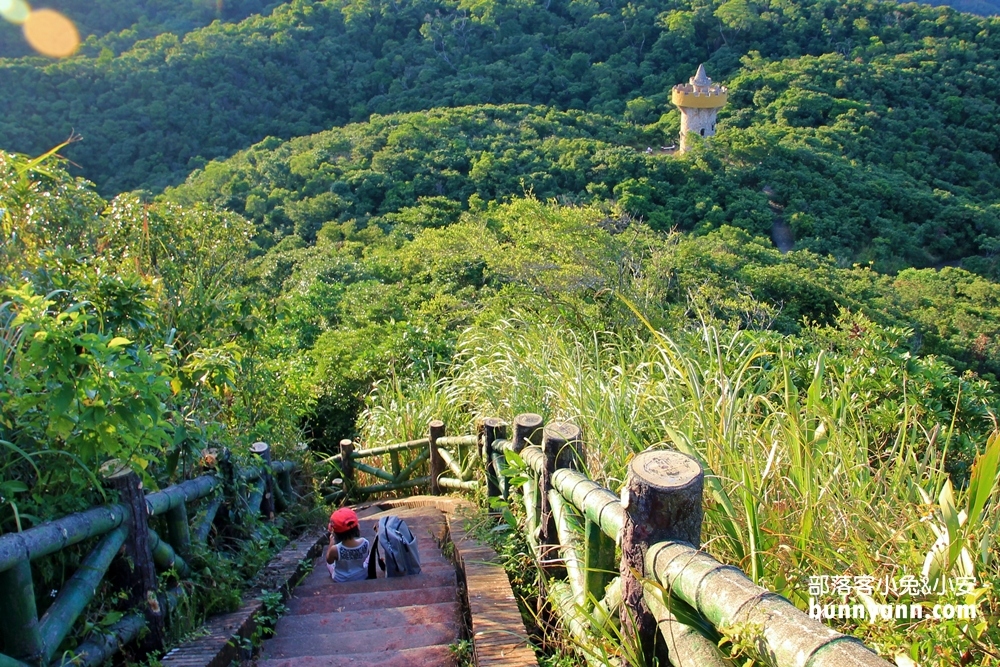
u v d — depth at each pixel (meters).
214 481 3.13
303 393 6.78
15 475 2.12
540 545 2.83
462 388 6.30
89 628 2.10
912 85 45.50
